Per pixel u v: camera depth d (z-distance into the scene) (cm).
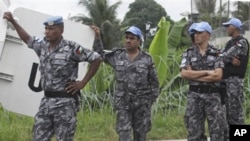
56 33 445
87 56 451
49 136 451
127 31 520
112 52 535
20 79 505
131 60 527
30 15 511
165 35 857
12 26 500
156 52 855
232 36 626
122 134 525
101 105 824
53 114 446
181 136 770
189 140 533
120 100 529
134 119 537
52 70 446
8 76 503
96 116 788
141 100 529
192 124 529
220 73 512
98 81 831
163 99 879
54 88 446
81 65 514
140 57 529
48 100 448
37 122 449
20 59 505
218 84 525
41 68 454
